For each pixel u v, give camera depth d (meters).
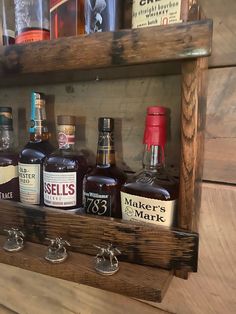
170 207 0.41
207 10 0.46
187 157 0.38
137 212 0.43
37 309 0.67
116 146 0.55
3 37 0.56
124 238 0.42
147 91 0.51
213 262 0.48
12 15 0.56
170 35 0.35
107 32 0.38
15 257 0.44
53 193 0.47
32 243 0.48
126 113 0.53
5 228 0.50
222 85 0.45
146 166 0.48
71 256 0.44
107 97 0.55
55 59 0.42
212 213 0.47
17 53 0.44
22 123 0.64
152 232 0.40
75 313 0.62
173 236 0.39
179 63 0.40
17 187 0.55
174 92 0.49
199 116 0.38
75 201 0.48
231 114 0.45
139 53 0.37
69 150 0.50
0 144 0.58
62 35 0.47
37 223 0.47
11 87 0.65
